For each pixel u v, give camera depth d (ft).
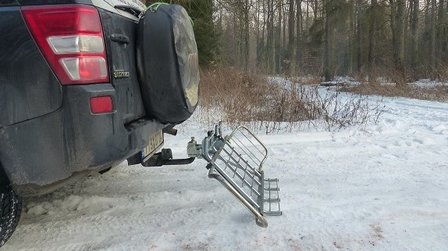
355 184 13.75
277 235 10.10
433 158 16.71
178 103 10.17
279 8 106.63
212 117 26.13
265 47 101.35
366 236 9.99
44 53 7.83
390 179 14.20
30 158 8.00
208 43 61.72
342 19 98.22
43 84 7.85
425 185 13.50
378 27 94.79
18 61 7.82
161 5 10.47
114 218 11.48
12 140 7.95
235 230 10.44
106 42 8.58
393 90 48.93
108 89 8.37
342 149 18.56
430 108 35.06
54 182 8.17
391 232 10.18
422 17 113.50
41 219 11.48
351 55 116.78
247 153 17.69
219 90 29.30
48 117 7.91
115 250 9.66
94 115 8.09
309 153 17.99
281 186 13.60
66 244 10.02
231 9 58.49
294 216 11.14
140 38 9.84
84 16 8.07
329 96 32.94
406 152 17.72
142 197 13.01
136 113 9.82
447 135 21.07
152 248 9.68
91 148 8.13
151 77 9.90
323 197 12.57
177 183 14.35
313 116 26.35
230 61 69.51
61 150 8.00
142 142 9.76
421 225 10.52
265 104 27.99
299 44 101.81
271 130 23.30
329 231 10.27
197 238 10.08
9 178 8.11
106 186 14.11
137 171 15.81
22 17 7.82
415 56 92.58
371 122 25.32
